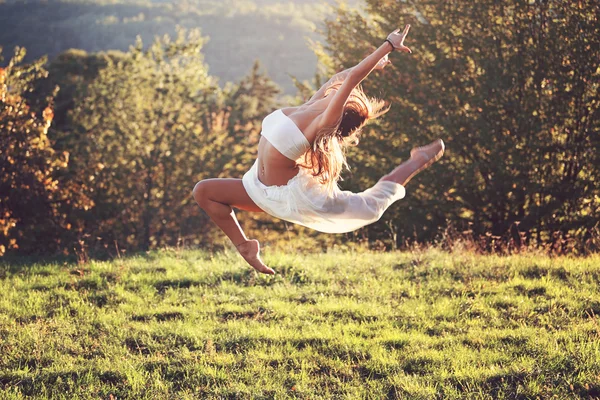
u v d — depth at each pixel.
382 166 20.62
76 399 6.79
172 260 12.26
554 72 17.89
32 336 8.39
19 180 20.05
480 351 7.54
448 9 19.31
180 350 7.98
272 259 11.59
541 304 8.84
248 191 4.39
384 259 11.88
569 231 19.31
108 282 10.78
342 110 4.06
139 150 29.78
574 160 18.45
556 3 18.06
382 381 6.99
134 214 29.61
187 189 29.95
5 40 126.31
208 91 33.50
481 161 19.06
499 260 11.24
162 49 33.69
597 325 7.91
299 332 8.37
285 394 6.73
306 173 4.22
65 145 29.67
